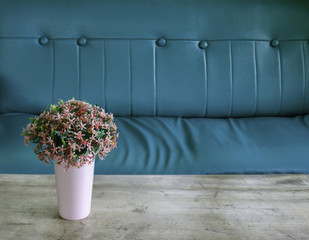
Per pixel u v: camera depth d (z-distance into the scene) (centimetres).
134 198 66
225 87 152
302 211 63
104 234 53
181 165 103
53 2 148
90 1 150
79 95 147
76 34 148
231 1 154
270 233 55
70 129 53
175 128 134
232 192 70
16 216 58
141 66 149
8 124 123
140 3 151
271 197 68
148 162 104
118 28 149
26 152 103
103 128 56
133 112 151
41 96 145
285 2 155
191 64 151
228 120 146
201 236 54
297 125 139
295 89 154
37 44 146
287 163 108
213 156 108
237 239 53
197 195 68
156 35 151
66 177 55
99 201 64
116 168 101
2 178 72
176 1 153
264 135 127
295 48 155
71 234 53
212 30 153
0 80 143
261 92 154
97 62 148
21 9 146
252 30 154
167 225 56
